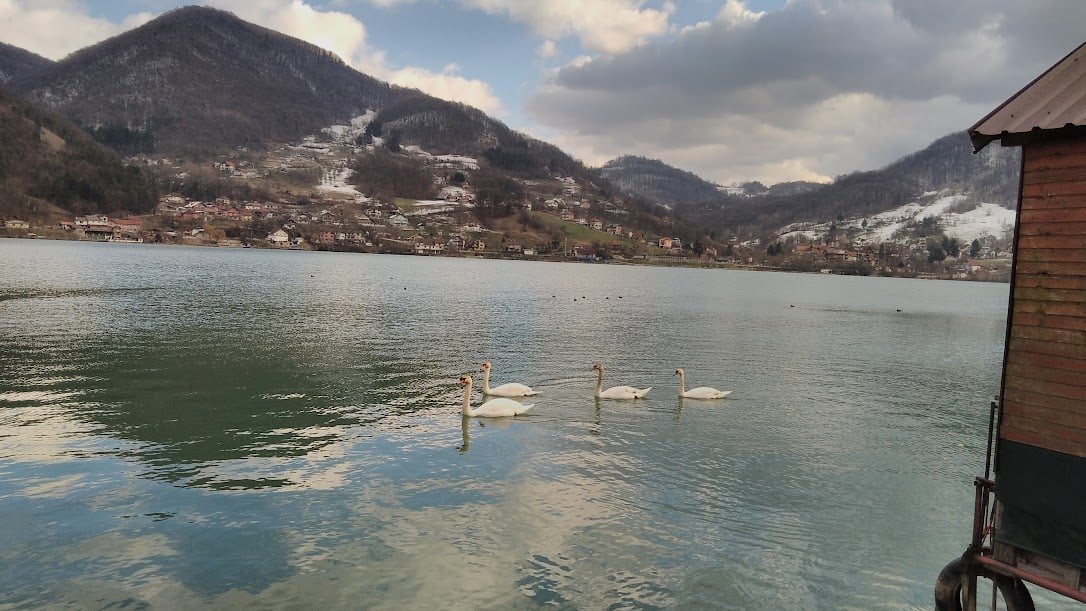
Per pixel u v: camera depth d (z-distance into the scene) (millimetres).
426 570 15875
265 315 61906
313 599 14594
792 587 15656
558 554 16812
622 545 17375
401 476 21578
